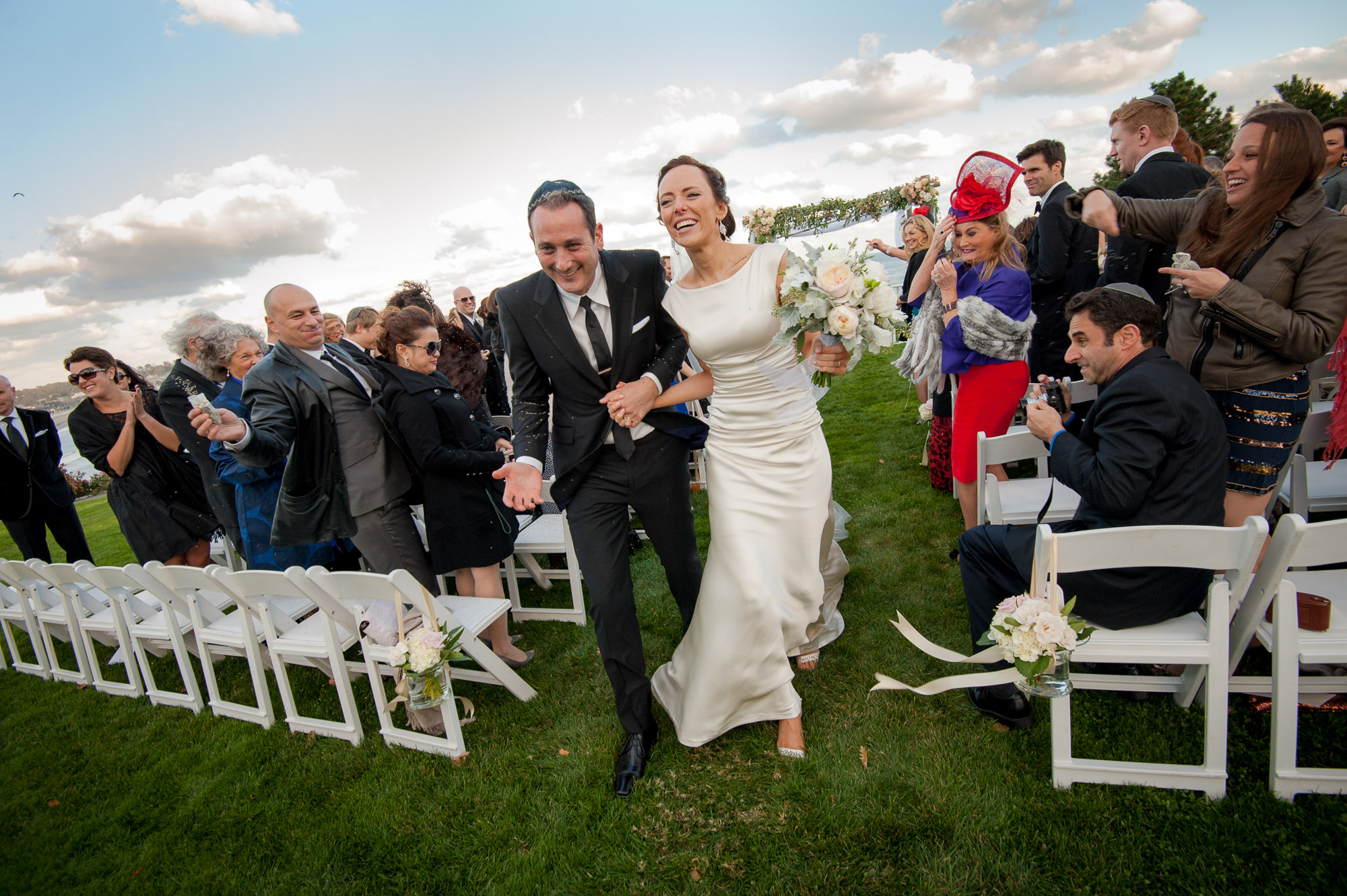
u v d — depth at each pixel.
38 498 5.26
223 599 3.77
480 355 4.92
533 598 4.33
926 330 4.11
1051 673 1.96
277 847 2.46
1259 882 1.76
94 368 4.57
